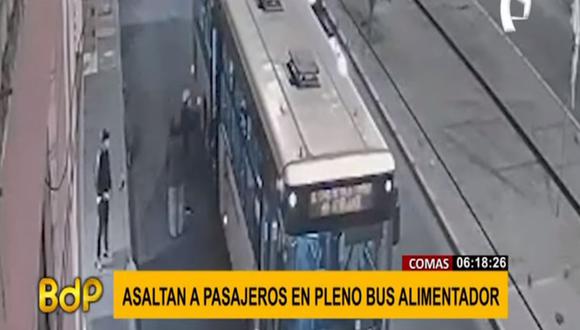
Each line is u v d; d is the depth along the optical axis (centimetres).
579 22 2872
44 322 910
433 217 2338
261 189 1883
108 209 2402
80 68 2642
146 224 2536
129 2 3794
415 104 2812
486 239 2236
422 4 3328
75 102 2172
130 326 2055
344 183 1700
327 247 1731
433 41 3120
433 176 2503
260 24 2239
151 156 2830
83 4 3359
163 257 2419
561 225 2252
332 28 3108
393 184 1730
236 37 2214
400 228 2270
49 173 993
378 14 3312
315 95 1938
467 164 2531
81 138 2495
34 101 841
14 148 750
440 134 2675
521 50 2961
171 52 3453
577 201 2316
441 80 2911
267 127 1836
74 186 1900
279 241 1745
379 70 2988
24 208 733
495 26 3119
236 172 2241
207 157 2817
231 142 2319
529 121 2641
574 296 2027
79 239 2128
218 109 2573
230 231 2356
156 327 2045
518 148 2555
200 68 3044
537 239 2214
